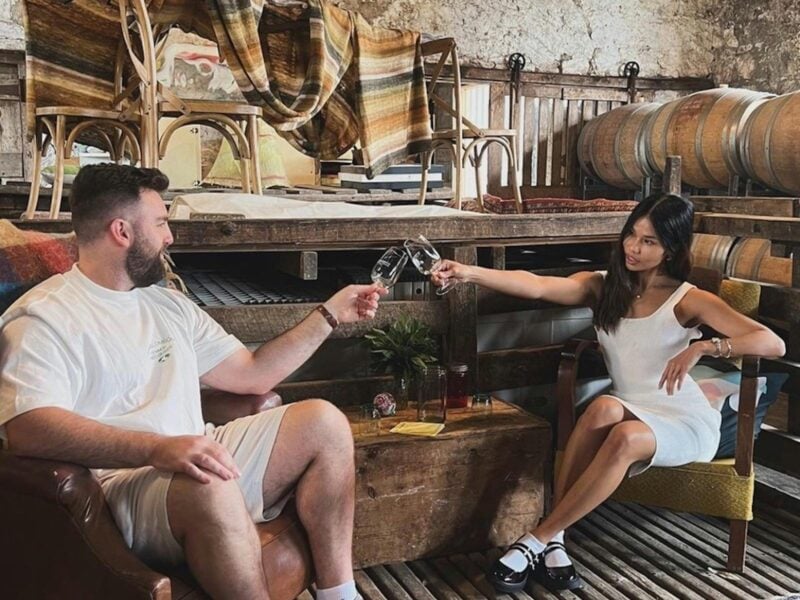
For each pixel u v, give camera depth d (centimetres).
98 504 162
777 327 331
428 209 332
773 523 296
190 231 273
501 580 244
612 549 275
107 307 187
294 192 502
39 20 323
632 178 617
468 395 296
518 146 646
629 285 268
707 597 245
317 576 197
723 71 681
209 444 168
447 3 609
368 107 374
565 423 274
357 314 228
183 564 173
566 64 653
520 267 368
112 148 400
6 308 201
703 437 255
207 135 564
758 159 516
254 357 217
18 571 168
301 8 346
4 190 426
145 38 296
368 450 249
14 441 166
